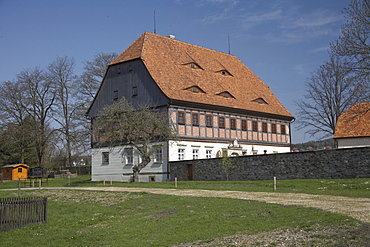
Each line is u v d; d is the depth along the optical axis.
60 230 19.06
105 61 60.03
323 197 21.38
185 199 23.56
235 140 46.94
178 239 14.30
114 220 20.56
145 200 25.41
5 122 59.78
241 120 48.69
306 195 22.67
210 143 44.50
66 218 22.05
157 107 41.88
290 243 12.09
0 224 18.56
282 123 55.16
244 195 23.83
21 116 61.25
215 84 49.00
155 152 41.53
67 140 61.16
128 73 44.97
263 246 12.09
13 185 47.38
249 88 54.81
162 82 42.41
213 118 45.19
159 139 41.25
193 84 45.16
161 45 48.56
